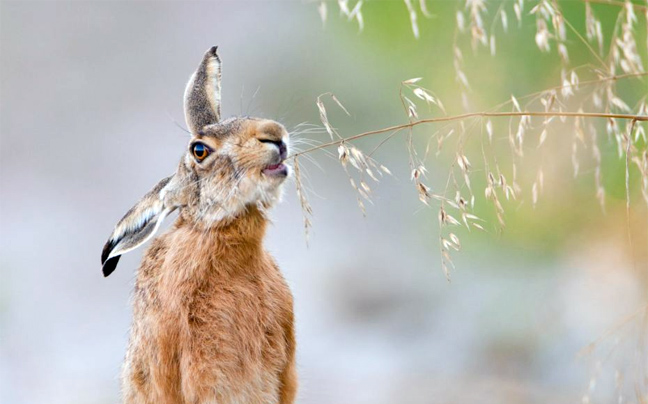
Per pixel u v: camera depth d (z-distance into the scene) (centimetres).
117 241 1287
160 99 4406
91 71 4541
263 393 1217
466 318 2288
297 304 2727
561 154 1903
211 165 1201
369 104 2958
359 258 2864
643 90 1658
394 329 2455
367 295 2672
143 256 1273
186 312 1177
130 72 4534
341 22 2833
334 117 3017
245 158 1176
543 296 2117
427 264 2645
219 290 1186
